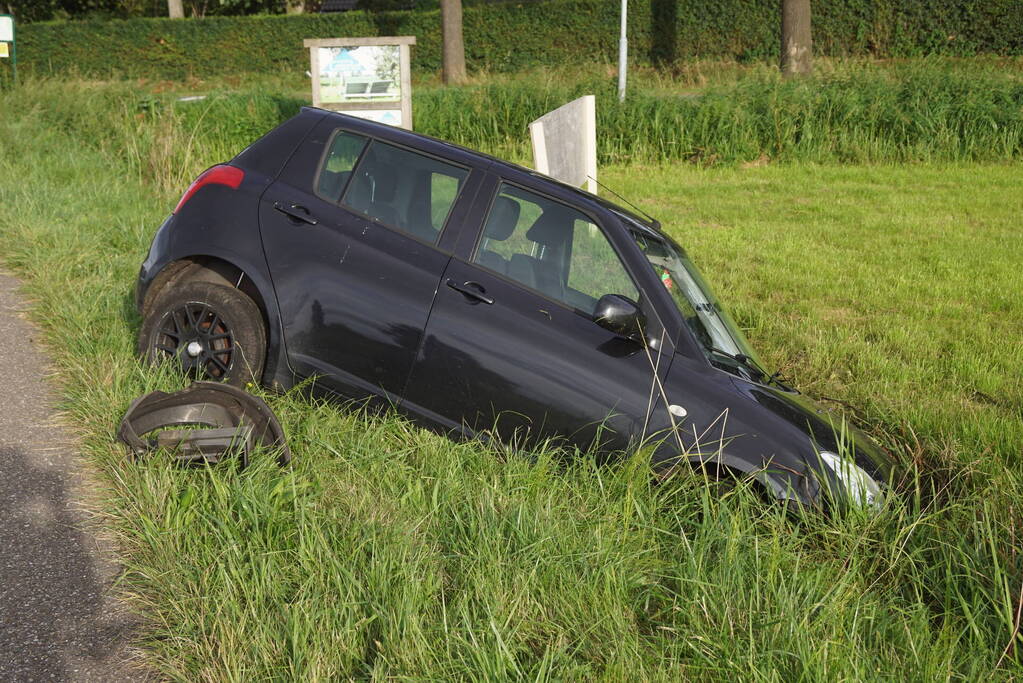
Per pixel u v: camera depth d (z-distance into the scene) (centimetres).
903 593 373
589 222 457
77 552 349
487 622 298
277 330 468
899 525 393
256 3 4381
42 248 779
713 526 364
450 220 462
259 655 284
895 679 302
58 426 454
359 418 461
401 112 1255
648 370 428
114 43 3547
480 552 334
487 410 439
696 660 299
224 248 473
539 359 433
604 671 295
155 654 296
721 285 953
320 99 1246
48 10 4162
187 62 3575
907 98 1825
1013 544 379
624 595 331
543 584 328
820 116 1830
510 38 3422
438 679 275
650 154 1800
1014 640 325
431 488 400
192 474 391
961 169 1722
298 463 409
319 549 329
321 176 486
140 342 480
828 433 430
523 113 1805
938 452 517
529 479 401
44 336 586
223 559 331
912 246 1177
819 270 1035
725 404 421
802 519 391
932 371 685
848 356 731
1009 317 870
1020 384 670
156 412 405
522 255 454
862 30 2972
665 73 2981
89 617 313
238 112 1563
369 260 460
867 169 1728
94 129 1509
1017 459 521
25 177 1155
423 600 310
